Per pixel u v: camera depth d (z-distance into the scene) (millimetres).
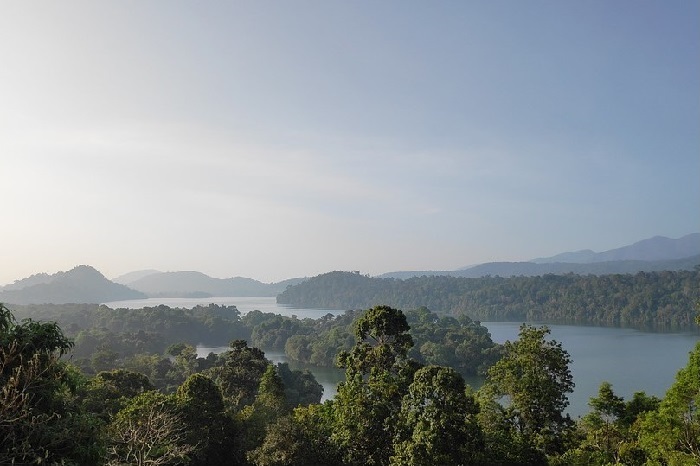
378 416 31516
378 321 38875
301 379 98750
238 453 40219
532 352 38219
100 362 110312
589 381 99062
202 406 40469
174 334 194250
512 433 35906
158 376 102188
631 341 168250
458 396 28875
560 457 34906
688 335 187000
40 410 16953
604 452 34531
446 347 143625
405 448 27656
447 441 27562
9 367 16500
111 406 42656
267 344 196375
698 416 26859
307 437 33281
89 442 17031
